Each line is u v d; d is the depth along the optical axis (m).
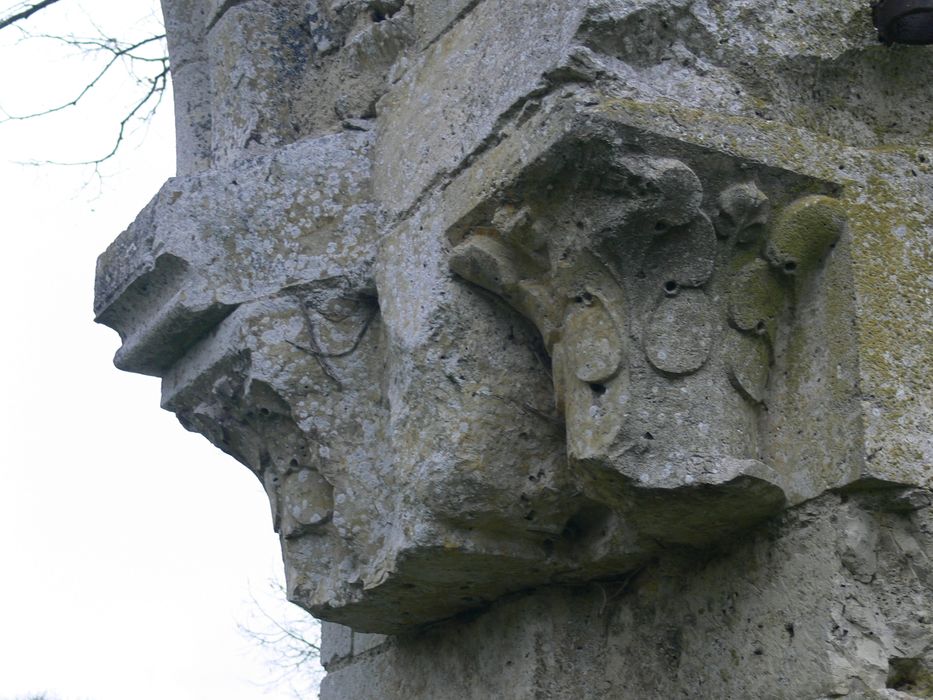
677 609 3.35
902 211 3.16
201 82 4.32
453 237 3.33
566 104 2.96
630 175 2.93
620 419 2.97
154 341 3.76
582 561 3.44
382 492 3.54
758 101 3.21
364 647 4.33
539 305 3.17
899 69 3.37
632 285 3.03
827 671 2.91
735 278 3.09
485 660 3.73
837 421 3.00
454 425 3.26
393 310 3.44
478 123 3.33
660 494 3.00
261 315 3.58
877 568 2.95
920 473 2.94
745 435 3.05
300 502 3.65
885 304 3.04
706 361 3.04
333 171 3.72
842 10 3.33
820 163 3.12
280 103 3.99
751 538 3.17
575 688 3.51
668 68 3.16
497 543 3.37
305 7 4.11
